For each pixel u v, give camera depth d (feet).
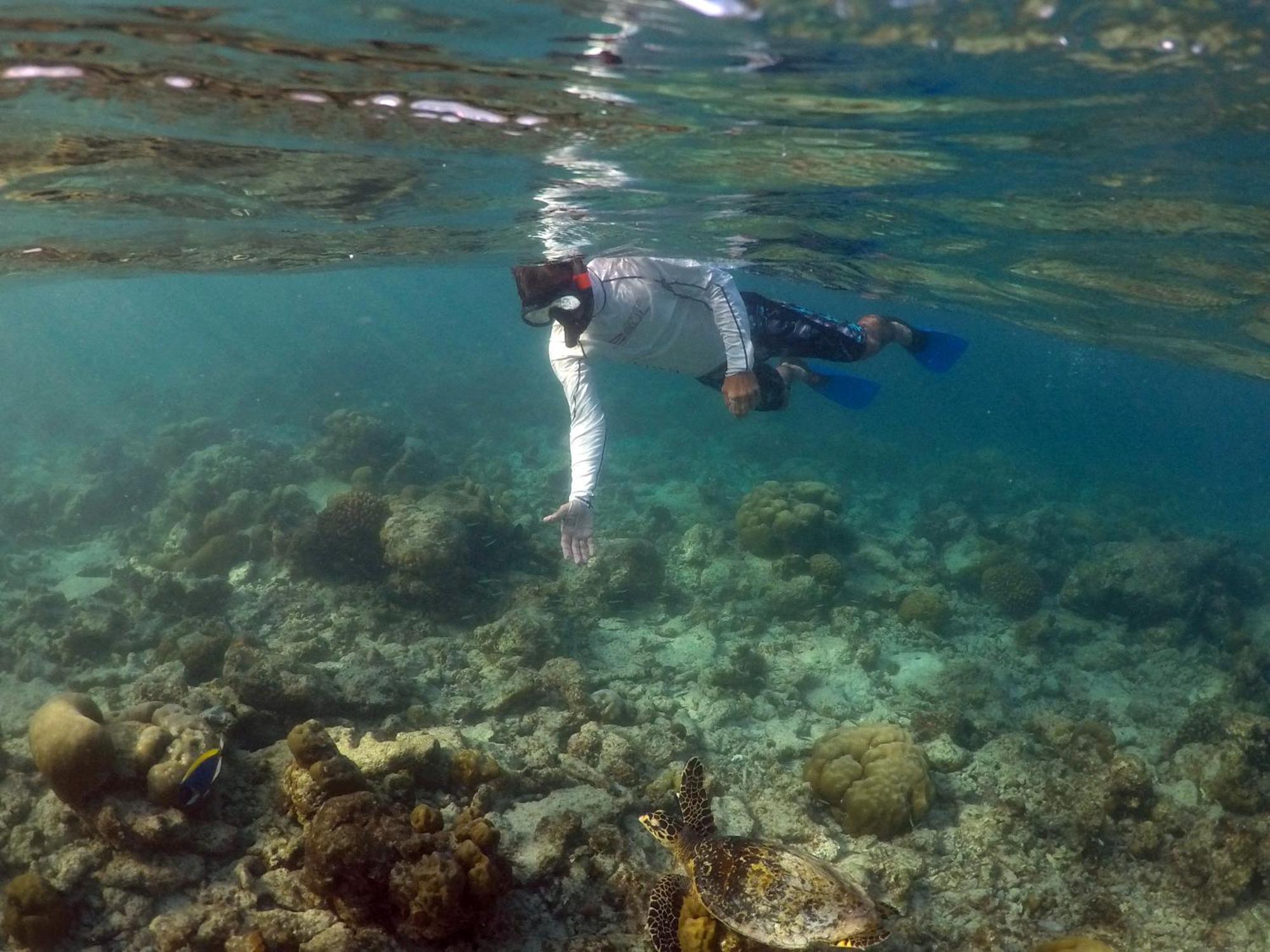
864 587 14.93
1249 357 19.76
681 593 14.51
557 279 8.12
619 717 10.50
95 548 18.35
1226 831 8.64
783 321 9.84
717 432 33.32
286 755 8.28
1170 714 12.23
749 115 8.22
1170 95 7.25
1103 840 8.99
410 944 6.92
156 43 6.61
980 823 9.04
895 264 16.66
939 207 11.39
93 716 7.69
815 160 9.68
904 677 12.50
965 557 17.49
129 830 7.25
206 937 6.88
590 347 8.70
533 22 6.28
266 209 12.14
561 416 34.88
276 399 37.50
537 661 11.56
